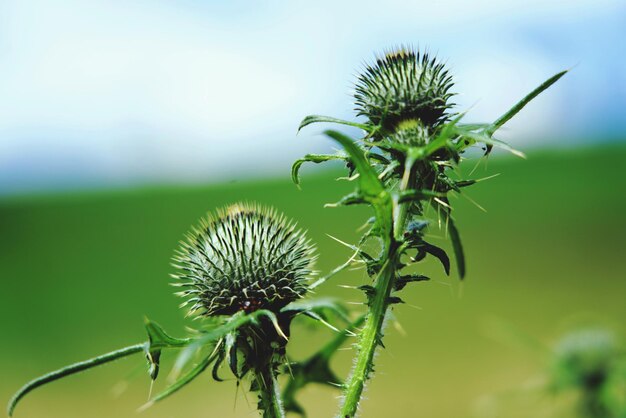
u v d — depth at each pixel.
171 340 3.07
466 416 12.66
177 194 48.31
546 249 28.23
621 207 32.34
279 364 3.26
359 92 3.94
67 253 37.12
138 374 3.39
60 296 29.45
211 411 14.69
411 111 3.65
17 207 45.91
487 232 31.53
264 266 3.53
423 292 23.67
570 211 32.84
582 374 5.16
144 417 15.03
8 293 30.77
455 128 2.99
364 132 3.53
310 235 31.66
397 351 17.72
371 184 2.86
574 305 20.12
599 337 5.28
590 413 5.17
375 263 3.07
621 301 20.27
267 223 3.85
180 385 3.13
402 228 3.27
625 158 40.81
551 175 39.66
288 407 3.93
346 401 3.01
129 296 28.59
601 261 26.00
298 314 3.31
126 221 42.72
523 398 5.33
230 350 3.06
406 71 3.75
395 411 13.36
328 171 43.66
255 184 47.84
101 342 22.38
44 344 22.53
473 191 37.19
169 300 27.44
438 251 3.18
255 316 2.92
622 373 5.18
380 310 3.06
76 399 17.16
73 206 46.78
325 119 3.37
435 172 3.27
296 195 40.66
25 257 36.72
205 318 3.67
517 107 3.20
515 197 36.38
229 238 3.69
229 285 3.52
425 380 14.99
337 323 3.98
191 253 3.87
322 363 3.96
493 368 15.28
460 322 19.81
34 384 2.92
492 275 25.33
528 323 18.36
